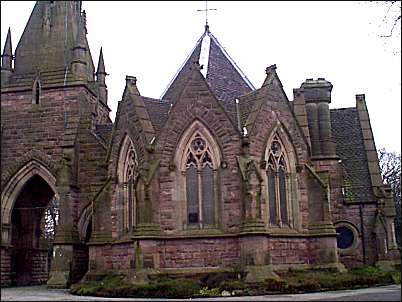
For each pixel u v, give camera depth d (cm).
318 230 3750
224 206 3553
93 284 3553
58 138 4731
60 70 4925
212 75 4141
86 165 4600
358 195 4444
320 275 3444
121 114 3966
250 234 3372
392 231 4300
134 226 3734
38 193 5400
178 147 3672
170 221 3581
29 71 4994
